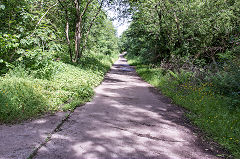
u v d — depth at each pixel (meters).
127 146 3.34
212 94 7.00
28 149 2.97
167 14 12.99
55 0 11.97
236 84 6.48
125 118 4.92
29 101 4.75
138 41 23.70
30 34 8.18
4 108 4.21
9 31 7.94
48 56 7.98
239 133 3.92
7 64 6.96
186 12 12.18
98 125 4.30
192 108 5.82
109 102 6.51
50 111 4.99
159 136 3.87
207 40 12.73
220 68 9.02
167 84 9.48
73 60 13.34
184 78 9.20
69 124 4.27
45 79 7.24
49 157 2.81
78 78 8.26
